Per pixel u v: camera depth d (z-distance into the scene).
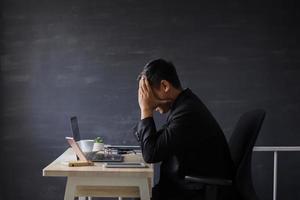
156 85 2.14
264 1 3.72
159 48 3.73
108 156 2.39
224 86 3.73
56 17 3.74
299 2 3.72
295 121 3.74
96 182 2.07
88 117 3.76
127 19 3.73
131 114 3.75
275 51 3.73
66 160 2.29
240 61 3.73
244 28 3.72
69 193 2.06
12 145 3.77
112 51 3.74
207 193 2.00
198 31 3.73
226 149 2.13
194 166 2.08
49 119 3.77
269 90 3.74
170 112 2.16
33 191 3.77
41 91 3.76
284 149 3.31
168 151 2.03
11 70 3.75
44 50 3.75
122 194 2.24
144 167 2.11
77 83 3.75
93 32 3.74
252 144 2.05
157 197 2.12
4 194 3.77
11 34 3.74
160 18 3.73
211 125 2.09
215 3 3.72
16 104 3.76
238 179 2.04
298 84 3.74
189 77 3.73
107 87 3.75
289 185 3.74
